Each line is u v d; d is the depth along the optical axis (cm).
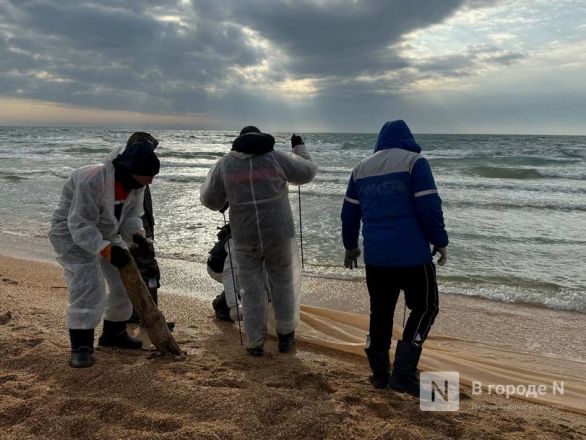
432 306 362
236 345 454
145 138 443
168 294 650
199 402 317
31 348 402
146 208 495
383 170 362
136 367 365
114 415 305
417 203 348
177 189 1658
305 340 485
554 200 1481
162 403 321
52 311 514
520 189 1753
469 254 873
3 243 959
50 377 353
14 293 601
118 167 360
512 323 573
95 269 371
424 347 492
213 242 948
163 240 965
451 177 2162
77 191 348
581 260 837
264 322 430
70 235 366
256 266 428
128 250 389
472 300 650
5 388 334
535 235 1023
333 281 722
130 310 418
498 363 456
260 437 286
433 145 4909
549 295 662
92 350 378
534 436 312
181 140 6588
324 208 1307
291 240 428
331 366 419
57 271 762
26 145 4403
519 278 740
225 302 536
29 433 286
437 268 791
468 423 323
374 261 358
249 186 404
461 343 512
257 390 332
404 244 350
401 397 350
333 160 3022
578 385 412
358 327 533
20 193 1541
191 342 455
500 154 3584
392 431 295
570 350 500
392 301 371
